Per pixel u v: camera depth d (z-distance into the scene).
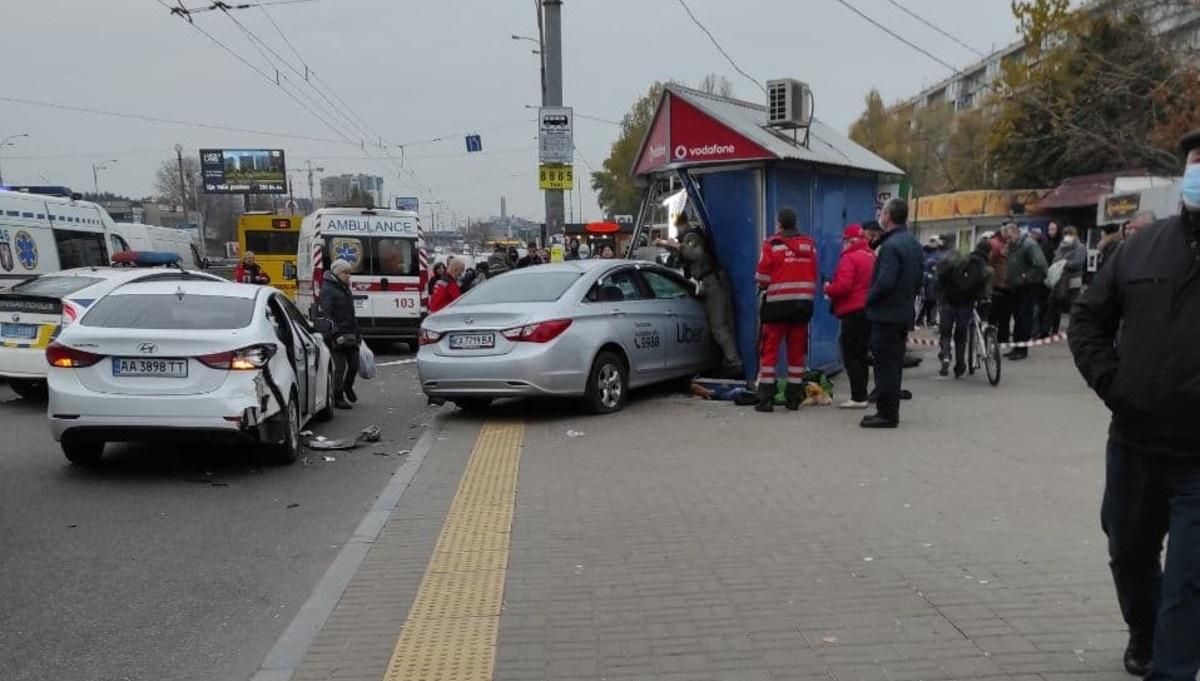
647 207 11.77
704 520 5.87
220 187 75.06
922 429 8.48
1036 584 4.61
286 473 7.87
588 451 8.00
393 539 5.76
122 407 7.28
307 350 9.34
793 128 11.03
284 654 4.07
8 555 5.66
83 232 17.11
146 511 6.65
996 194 38.81
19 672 4.05
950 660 3.81
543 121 17.80
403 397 12.48
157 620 4.64
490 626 4.32
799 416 9.30
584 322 9.54
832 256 11.77
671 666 3.84
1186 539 3.08
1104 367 3.28
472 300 10.05
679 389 11.38
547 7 17.78
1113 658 3.78
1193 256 3.07
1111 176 30.91
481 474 7.31
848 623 4.21
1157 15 31.75
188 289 8.29
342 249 18.58
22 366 11.34
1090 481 6.52
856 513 5.90
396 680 3.80
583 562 5.17
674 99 10.48
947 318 12.07
